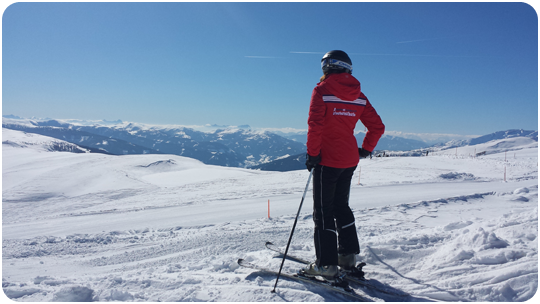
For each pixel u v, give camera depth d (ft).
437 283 7.82
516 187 46.03
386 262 9.52
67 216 37.70
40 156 155.12
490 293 7.10
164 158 169.37
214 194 54.60
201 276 9.17
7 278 12.36
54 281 9.57
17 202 71.51
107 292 7.79
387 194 40.93
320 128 7.46
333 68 8.12
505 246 9.25
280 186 61.72
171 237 19.81
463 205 27.09
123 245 18.17
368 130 8.84
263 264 9.55
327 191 8.11
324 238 7.96
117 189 84.02
